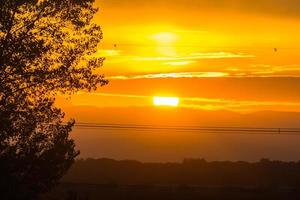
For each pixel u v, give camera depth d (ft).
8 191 228.63
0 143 223.92
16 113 222.69
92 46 230.48
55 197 409.90
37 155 231.50
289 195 507.30
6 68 219.82
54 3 222.07
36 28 223.92
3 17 217.77
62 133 233.35
